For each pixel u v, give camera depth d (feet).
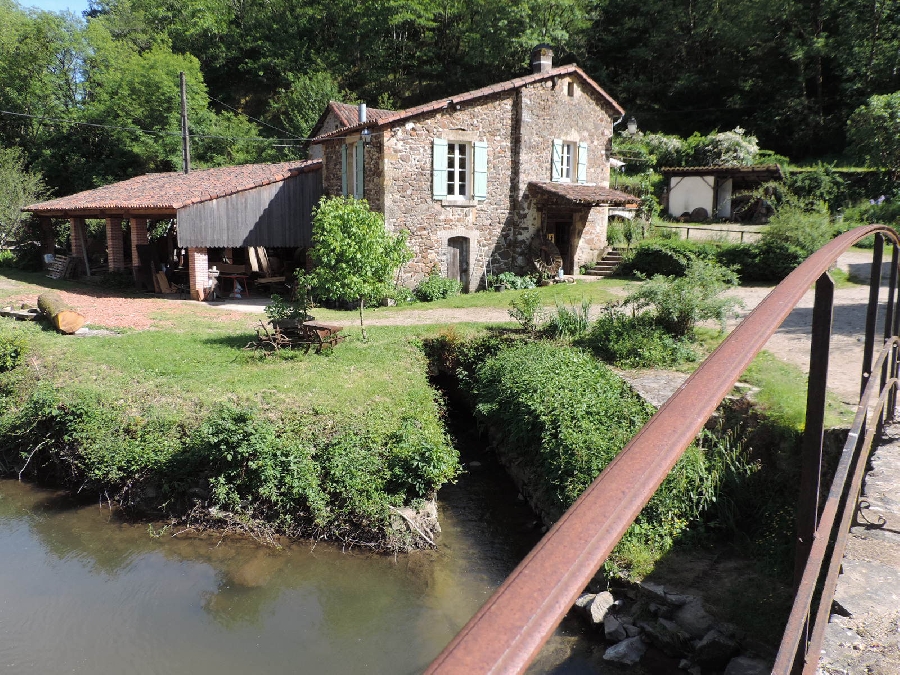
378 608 25.99
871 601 8.59
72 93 130.93
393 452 31.27
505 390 36.73
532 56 74.49
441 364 46.39
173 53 149.28
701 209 103.96
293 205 72.43
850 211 90.68
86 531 31.76
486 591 26.66
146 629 25.05
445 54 155.12
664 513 26.73
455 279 69.82
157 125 121.19
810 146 129.18
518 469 34.76
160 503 32.94
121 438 34.65
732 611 22.36
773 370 33.55
